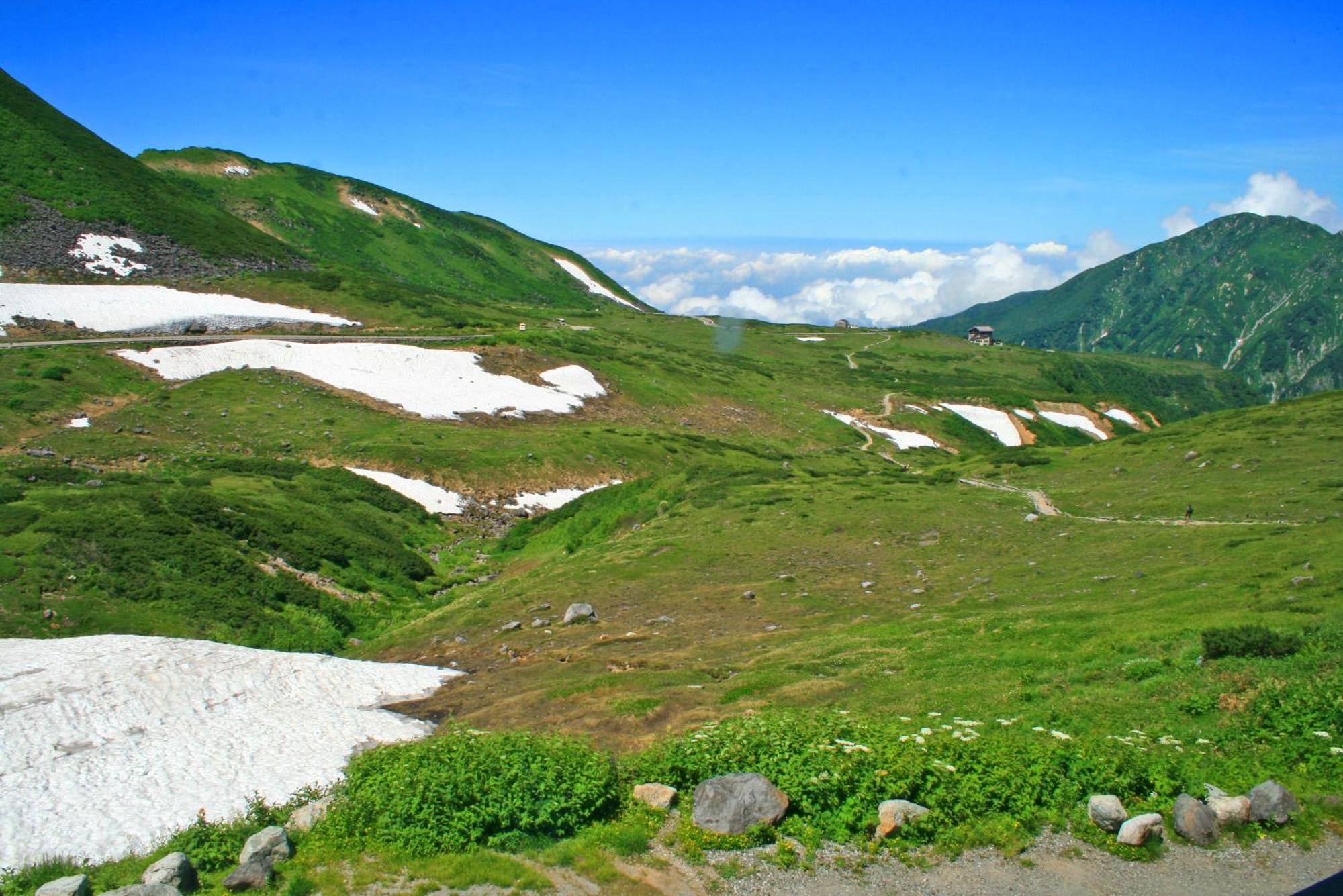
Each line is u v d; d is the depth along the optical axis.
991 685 26.22
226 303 137.50
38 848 20.73
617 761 20.45
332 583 57.22
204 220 175.88
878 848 15.55
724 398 144.88
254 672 34.91
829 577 47.47
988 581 43.12
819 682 28.84
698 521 63.28
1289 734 18.86
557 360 138.00
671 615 43.00
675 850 15.92
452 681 36.88
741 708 27.09
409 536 72.88
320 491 74.56
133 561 49.22
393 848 16.42
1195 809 15.69
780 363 194.75
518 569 68.44
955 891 14.38
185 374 103.75
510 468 91.44
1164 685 23.20
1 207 145.62
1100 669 25.89
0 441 75.69
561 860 15.72
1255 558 38.16
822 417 143.12
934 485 73.25
